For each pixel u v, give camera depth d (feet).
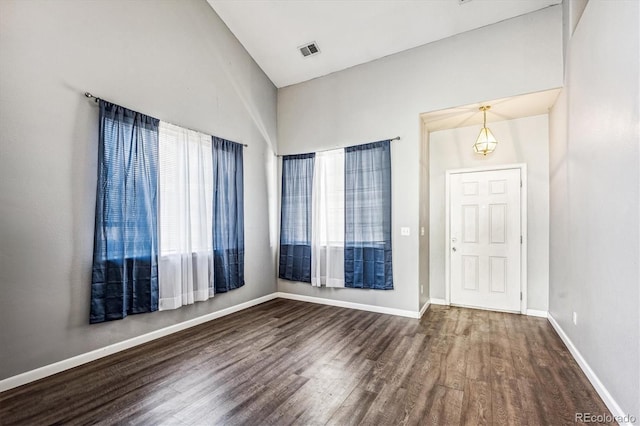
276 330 11.12
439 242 14.64
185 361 8.61
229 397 6.82
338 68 14.49
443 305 14.43
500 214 13.43
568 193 9.41
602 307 6.67
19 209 7.42
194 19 11.94
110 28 9.27
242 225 13.78
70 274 8.29
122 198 9.25
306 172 15.35
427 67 12.39
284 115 16.31
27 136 7.56
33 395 6.92
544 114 12.59
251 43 14.16
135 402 6.64
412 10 11.28
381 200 13.17
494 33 11.09
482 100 11.28
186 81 11.58
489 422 5.92
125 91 9.61
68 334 8.22
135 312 9.58
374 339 10.19
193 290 11.50
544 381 7.41
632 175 5.40
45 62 7.88
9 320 7.23
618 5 5.93
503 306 13.34
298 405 6.51
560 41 10.06
